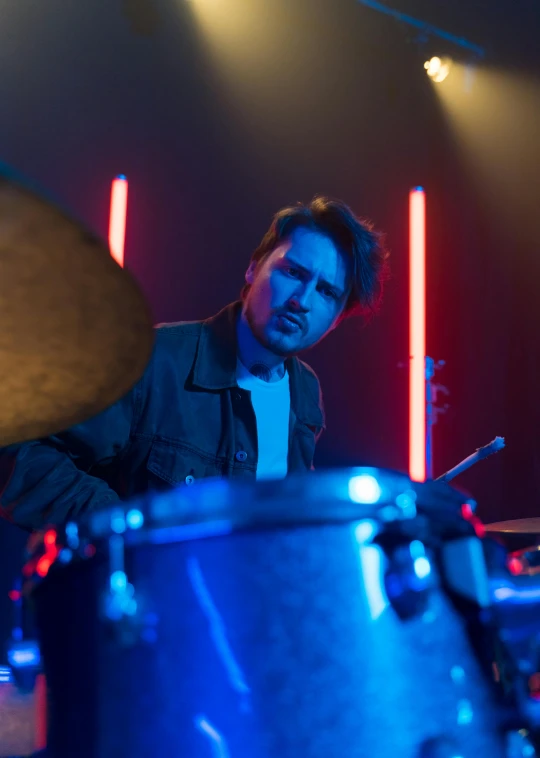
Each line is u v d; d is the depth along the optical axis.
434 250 4.85
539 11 4.42
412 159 4.91
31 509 1.15
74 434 1.28
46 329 0.86
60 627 0.80
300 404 1.59
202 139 4.81
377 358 4.84
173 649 0.71
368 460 4.75
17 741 0.93
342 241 1.50
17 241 0.73
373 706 0.68
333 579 0.71
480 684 0.73
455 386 4.73
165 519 0.72
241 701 0.69
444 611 0.74
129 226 4.68
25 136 4.57
